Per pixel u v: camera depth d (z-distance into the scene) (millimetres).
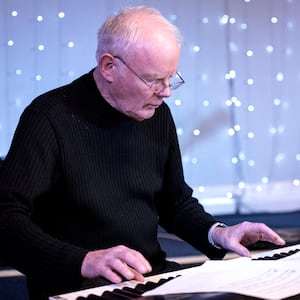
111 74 1149
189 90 3342
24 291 2186
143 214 1247
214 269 883
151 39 1098
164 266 1282
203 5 3305
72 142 1176
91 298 769
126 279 867
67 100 1202
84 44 3158
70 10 3113
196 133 3379
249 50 3393
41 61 3104
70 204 1180
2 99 3066
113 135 1226
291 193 3518
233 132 3428
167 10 3258
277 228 2990
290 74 3475
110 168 1221
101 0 3152
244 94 3420
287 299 712
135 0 3203
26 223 1039
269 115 3467
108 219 1189
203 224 1276
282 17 3418
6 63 3049
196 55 3326
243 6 3355
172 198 1373
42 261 978
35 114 1163
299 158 3523
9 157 1132
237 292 736
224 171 3447
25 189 1094
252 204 3482
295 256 967
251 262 922
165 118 1334
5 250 1037
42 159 1127
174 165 1365
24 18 3049
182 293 752
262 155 3482
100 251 948
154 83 1126
